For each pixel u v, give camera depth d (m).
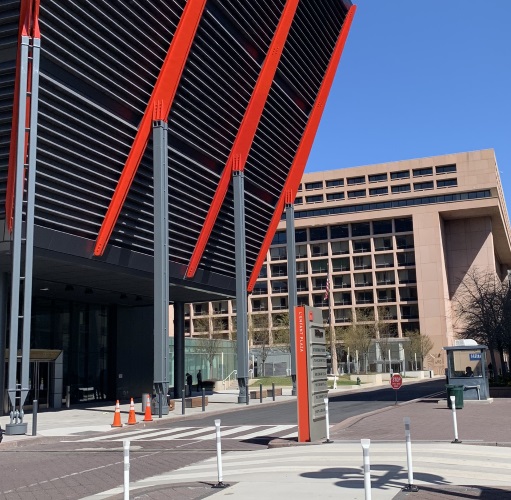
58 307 38.00
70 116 23.77
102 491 11.05
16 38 22.06
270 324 104.31
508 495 9.17
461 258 108.88
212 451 15.66
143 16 25.80
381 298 104.81
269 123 36.94
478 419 20.72
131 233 28.97
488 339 43.66
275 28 34.44
